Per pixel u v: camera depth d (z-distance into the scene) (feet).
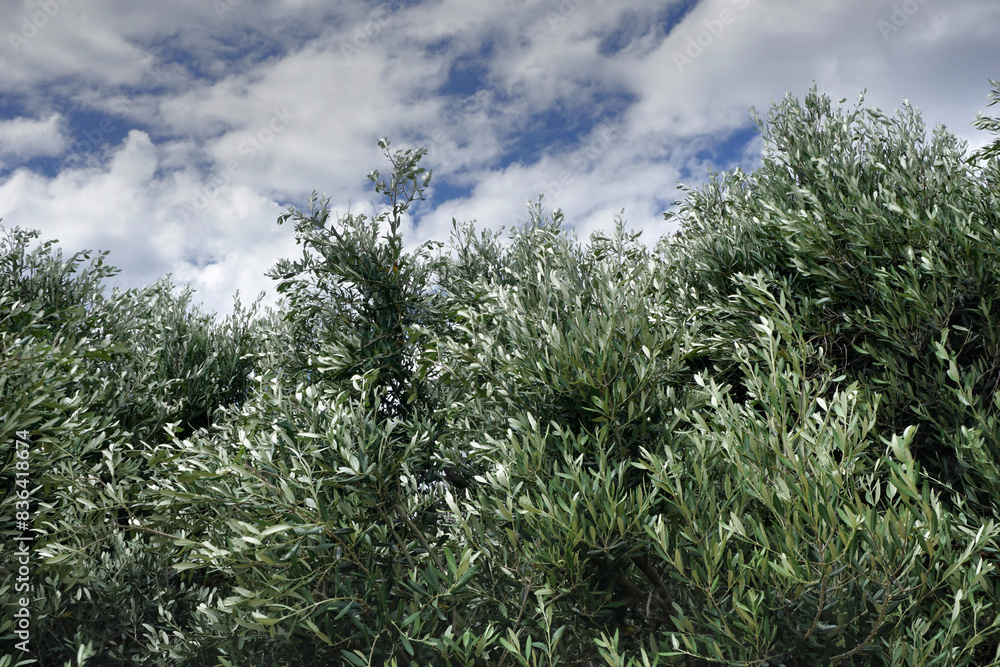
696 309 16.22
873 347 13.38
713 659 7.47
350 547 9.43
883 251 14.17
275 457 10.40
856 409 10.05
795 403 9.44
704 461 9.55
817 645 7.72
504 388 11.57
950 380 12.75
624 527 8.52
